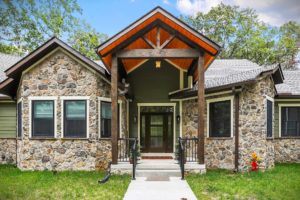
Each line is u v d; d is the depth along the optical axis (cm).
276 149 1577
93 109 1227
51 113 1241
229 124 1270
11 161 1505
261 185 960
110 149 1283
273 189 911
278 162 1568
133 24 1098
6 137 1516
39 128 1241
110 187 930
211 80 1488
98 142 1232
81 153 1220
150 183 978
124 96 1413
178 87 1534
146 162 1202
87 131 1223
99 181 989
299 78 1736
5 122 1522
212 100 1342
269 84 1295
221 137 1289
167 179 1041
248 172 1181
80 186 946
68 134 1232
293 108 1602
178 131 1504
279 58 3491
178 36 1132
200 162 1127
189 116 1438
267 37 3534
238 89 1212
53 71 1244
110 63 1250
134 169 1050
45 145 1231
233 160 1242
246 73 1319
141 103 1538
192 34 1109
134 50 1134
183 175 1043
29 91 1246
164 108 1540
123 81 1325
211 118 1352
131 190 884
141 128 1546
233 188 917
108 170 1148
